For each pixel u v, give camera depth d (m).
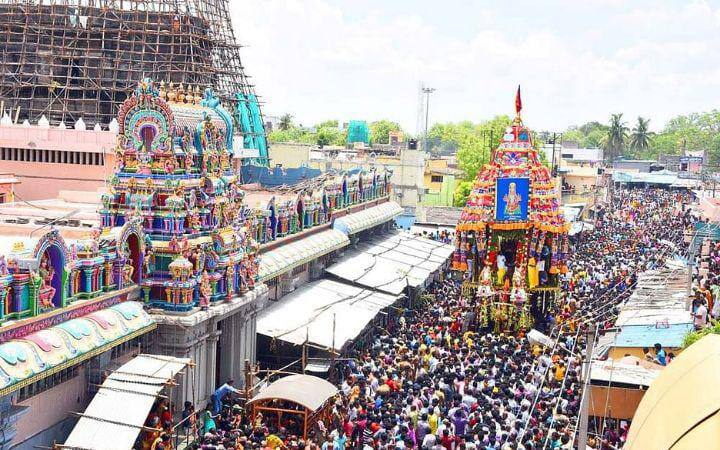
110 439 27.25
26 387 28.19
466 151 131.75
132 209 36.03
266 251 47.28
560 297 61.59
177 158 36.78
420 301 62.03
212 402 36.72
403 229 88.00
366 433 32.88
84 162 56.75
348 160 97.00
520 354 44.94
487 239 60.78
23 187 57.38
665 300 49.62
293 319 44.41
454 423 32.84
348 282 56.03
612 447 28.95
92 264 31.28
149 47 80.88
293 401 32.41
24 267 27.38
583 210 115.88
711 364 12.09
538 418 33.28
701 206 91.56
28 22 79.50
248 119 88.38
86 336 29.52
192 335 35.62
